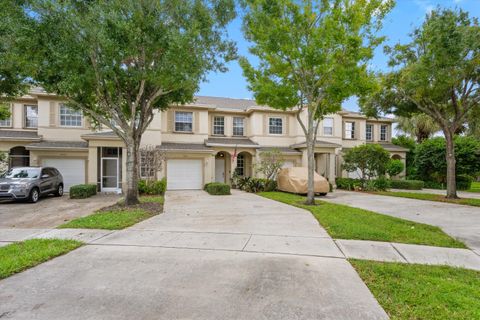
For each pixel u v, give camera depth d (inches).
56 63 300.4
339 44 376.5
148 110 422.0
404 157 932.6
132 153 400.8
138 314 116.7
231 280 150.2
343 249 204.8
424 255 193.9
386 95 558.6
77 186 529.3
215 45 362.6
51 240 220.7
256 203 450.0
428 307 121.0
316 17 389.1
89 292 136.3
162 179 625.0
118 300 128.4
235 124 817.5
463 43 400.5
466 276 157.1
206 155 717.9
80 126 668.7
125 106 457.1
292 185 584.7
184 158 704.4
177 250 201.9
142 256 188.7
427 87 463.2
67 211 380.5
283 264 173.8
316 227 276.4
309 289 139.4
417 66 439.5
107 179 670.5
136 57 361.4
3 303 125.5
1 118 514.6
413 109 573.0
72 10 289.1
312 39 386.3
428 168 852.6
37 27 284.0
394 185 794.2
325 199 525.7
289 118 818.2
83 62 314.5
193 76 345.7
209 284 145.2
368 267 167.6
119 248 206.5
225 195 572.1
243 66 429.1
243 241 225.5
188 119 751.1
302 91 435.2
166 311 119.1
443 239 232.7
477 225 295.3
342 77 379.2
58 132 653.3
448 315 114.5
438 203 474.6
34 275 156.5
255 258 184.9
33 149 608.7
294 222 300.0
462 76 446.6
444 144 807.7
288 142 816.3
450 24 408.8
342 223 283.9
